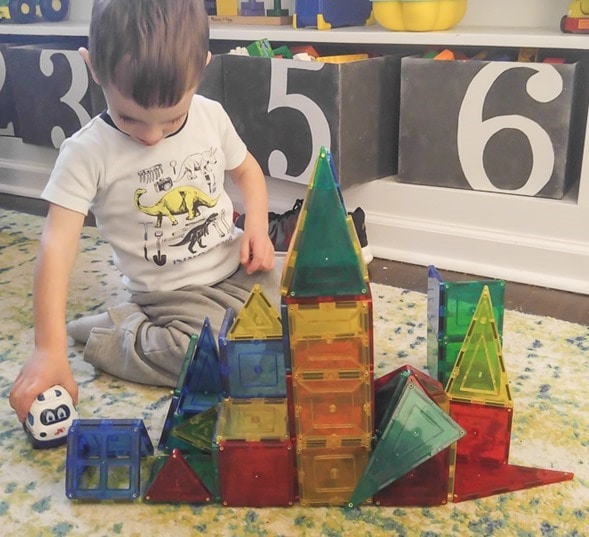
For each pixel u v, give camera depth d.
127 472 0.80
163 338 1.01
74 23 1.99
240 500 0.77
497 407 0.80
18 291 1.33
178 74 0.82
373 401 0.75
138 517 0.76
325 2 1.57
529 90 1.32
